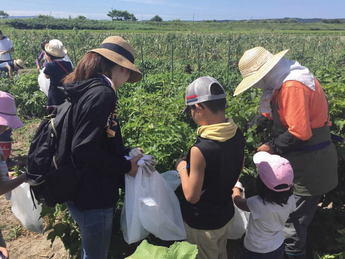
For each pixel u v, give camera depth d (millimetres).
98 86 2275
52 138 2373
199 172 2451
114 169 2436
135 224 2613
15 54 23172
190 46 31000
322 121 2867
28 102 9180
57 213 3346
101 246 2617
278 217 2811
